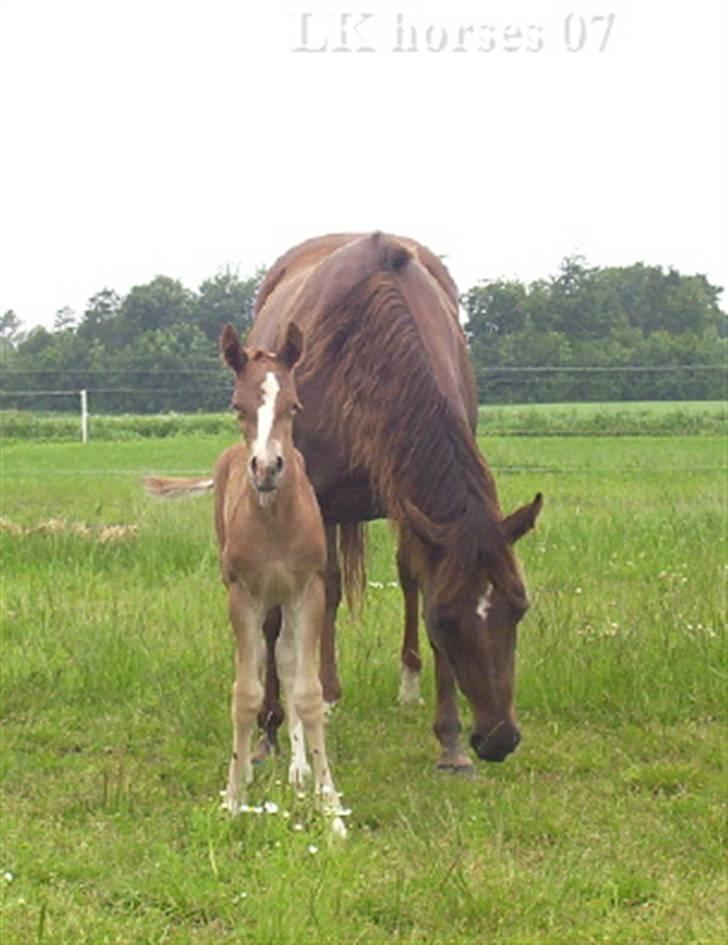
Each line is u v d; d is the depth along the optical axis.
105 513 14.64
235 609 5.48
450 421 5.84
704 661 7.11
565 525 11.76
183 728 6.57
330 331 6.39
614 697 6.84
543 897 4.52
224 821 5.16
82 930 4.33
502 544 5.47
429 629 5.66
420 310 6.61
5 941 4.23
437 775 6.07
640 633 7.54
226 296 39.88
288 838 4.95
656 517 12.34
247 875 4.78
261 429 5.18
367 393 6.06
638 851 5.04
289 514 5.37
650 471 18.20
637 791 5.78
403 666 7.21
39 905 4.56
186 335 35.94
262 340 7.34
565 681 6.92
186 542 11.04
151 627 8.16
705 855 4.98
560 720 6.74
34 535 11.41
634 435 25.61
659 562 10.19
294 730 5.95
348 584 7.14
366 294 6.32
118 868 4.89
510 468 18.84
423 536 5.53
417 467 5.78
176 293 39.97
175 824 5.41
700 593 8.58
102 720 6.84
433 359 6.35
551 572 9.85
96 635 7.79
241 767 5.45
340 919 4.39
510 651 5.49
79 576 9.94
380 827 5.43
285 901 4.40
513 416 26.84
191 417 28.84
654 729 6.53
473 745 5.51
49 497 16.47
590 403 28.78
